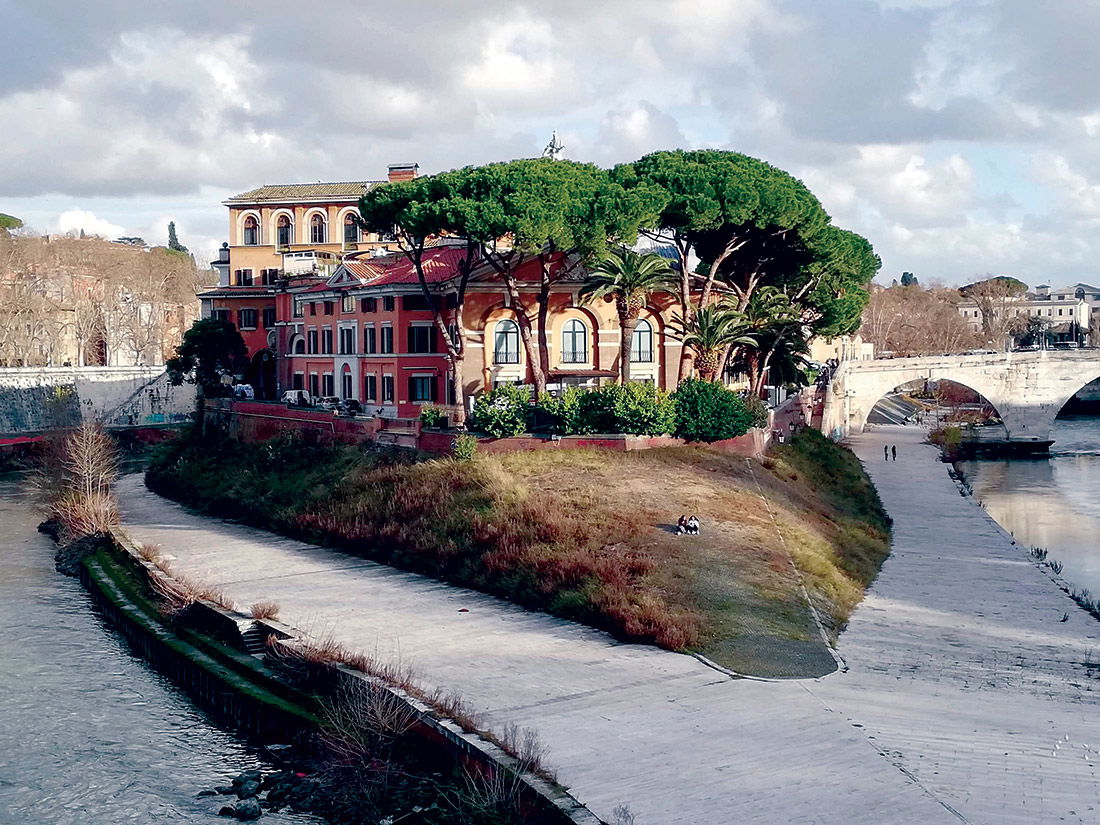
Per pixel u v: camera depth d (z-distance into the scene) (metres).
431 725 33.97
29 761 37.62
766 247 87.94
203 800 34.47
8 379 131.62
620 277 71.62
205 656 45.78
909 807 26.97
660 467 68.44
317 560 61.16
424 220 69.25
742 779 29.03
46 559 71.06
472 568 54.09
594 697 36.38
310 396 97.62
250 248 125.94
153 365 159.38
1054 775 29.47
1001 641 45.97
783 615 45.66
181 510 82.75
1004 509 95.12
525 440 70.31
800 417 106.50
